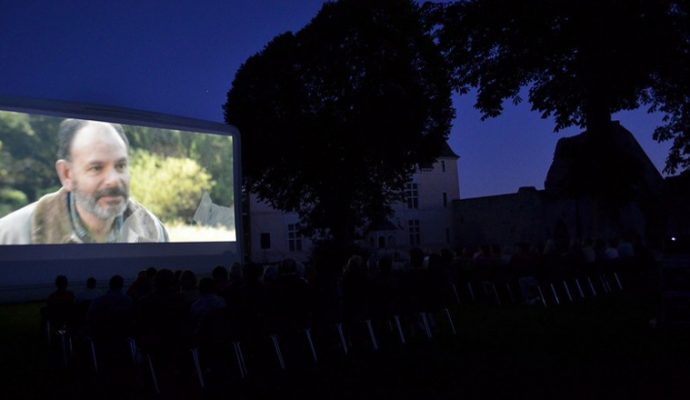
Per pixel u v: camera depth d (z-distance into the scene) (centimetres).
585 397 623
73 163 1891
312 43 2723
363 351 926
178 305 738
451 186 4444
